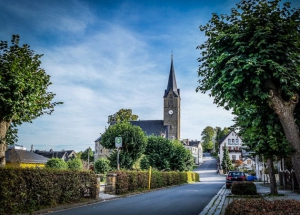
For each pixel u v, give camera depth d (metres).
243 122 10.91
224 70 8.27
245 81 8.41
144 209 12.48
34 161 45.97
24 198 11.04
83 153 125.94
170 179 32.97
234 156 99.06
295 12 8.46
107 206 13.61
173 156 43.84
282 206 6.20
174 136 100.69
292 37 8.21
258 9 8.51
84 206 13.60
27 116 15.37
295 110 9.81
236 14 8.98
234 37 8.48
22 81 13.08
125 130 35.94
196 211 11.87
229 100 8.55
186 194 20.89
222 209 12.14
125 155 35.22
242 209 5.94
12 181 10.35
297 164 8.07
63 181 13.43
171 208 12.85
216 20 9.29
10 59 13.73
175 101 102.56
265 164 38.28
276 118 9.82
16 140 16.86
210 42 9.29
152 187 26.31
